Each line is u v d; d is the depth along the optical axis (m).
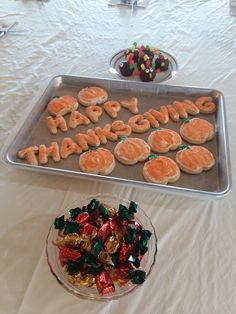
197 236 0.40
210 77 0.68
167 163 0.48
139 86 0.62
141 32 0.82
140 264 0.33
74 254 0.32
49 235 0.37
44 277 0.36
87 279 0.32
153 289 0.35
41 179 0.47
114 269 0.32
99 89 0.62
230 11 0.90
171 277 0.36
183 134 0.54
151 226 0.38
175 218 0.42
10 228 0.41
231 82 0.66
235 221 0.42
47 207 0.43
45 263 0.37
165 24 0.85
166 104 0.61
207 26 0.84
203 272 0.36
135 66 0.68
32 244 0.39
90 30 0.84
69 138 0.53
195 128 0.54
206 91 0.60
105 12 0.91
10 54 0.76
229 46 0.77
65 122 0.56
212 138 0.54
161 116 0.57
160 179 0.46
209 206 0.43
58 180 0.47
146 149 0.50
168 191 0.43
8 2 0.97
